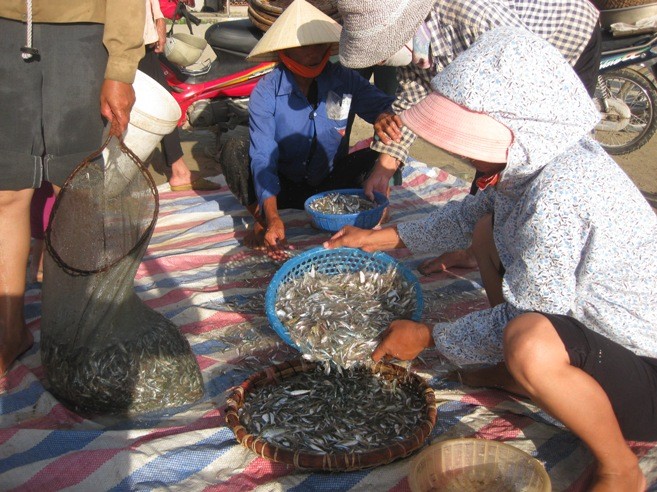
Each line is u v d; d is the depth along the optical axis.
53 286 2.54
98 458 2.24
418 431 2.22
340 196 3.76
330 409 2.45
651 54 5.55
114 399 2.53
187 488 2.19
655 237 2.05
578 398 1.95
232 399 2.39
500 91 1.90
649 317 2.10
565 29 2.99
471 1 2.78
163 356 2.58
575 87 1.92
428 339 2.36
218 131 5.94
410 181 5.04
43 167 2.73
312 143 3.88
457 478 2.15
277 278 2.89
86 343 2.51
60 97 2.66
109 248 2.54
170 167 5.39
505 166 2.00
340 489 2.18
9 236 2.74
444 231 2.83
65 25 2.61
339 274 2.99
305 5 3.47
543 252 1.99
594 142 2.08
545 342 1.95
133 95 2.79
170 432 2.44
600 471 2.06
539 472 2.02
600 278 2.06
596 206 1.94
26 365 2.87
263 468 2.28
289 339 2.59
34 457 2.30
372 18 2.69
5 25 2.53
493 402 2.64
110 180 2.57
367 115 3.97
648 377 2.07
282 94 3.69
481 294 3.51
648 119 6.09
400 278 2.91
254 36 5.52
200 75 5.55
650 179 5.68
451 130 1.98
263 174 3.58
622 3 5.33
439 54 2.97
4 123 2.60
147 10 4.33
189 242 4.16
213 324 3.23
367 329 2.63
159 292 3.52
